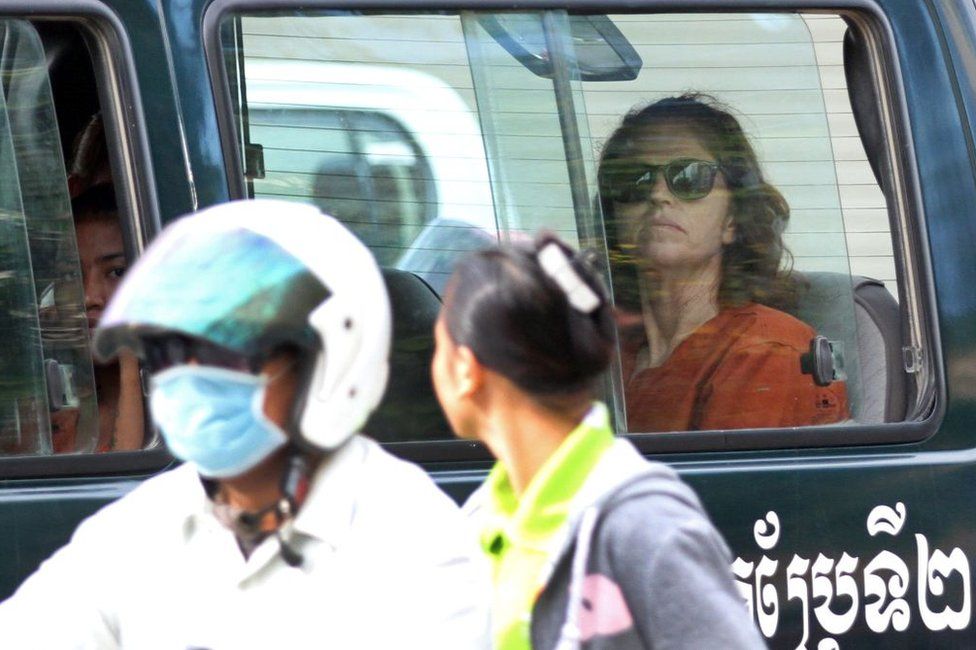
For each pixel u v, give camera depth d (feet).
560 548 21.52
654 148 37.65
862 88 39.04
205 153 33.68
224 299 20.13
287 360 20.72
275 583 21.16
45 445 33.01
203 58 33.96
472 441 34.86
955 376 37.88
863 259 38.93
